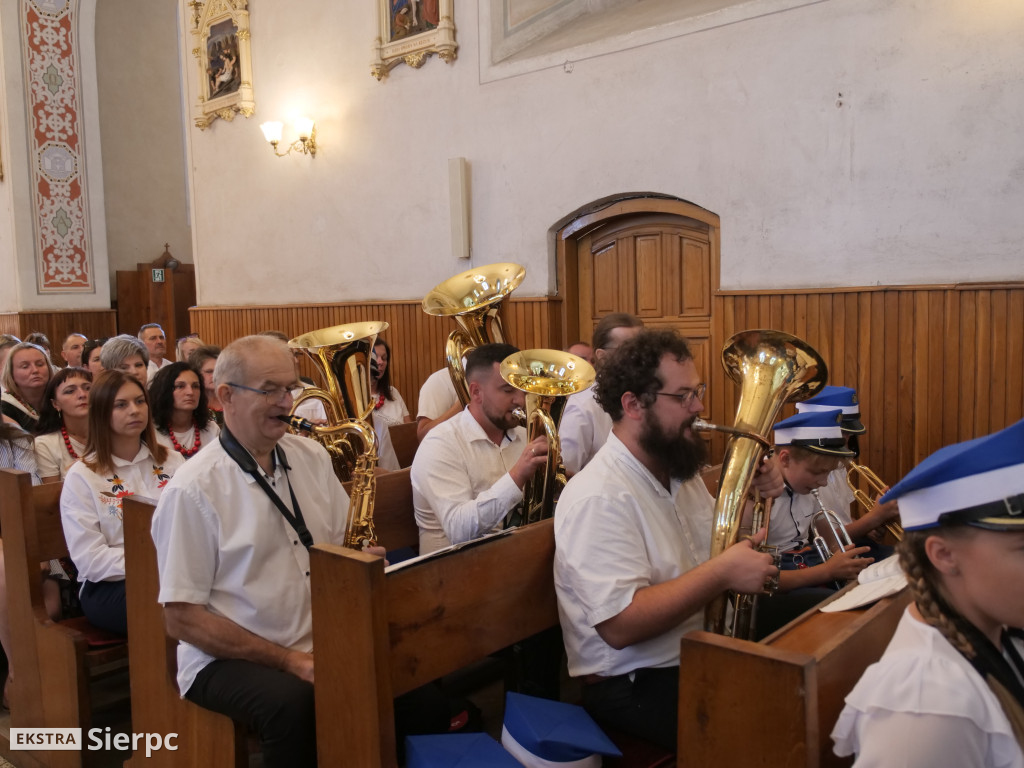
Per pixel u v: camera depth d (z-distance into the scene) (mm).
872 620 1728
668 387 2178
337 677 1973
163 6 11984
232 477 2357
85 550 3146
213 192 8742
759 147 5086
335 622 1963
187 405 4082
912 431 4656
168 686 2559
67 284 10531
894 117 4586
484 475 3133
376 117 7172
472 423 3168
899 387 4680
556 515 2217
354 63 7266
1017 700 1203
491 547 2297
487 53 6352
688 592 1949
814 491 3100
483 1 6328
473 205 6582
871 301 4734
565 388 2801
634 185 5648
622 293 6051
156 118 11961
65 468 3869
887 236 4676
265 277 8328
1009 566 1144
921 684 1185
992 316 4336
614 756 2119
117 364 5207
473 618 2232
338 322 7621
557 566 2291
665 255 5809
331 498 2658
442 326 6871
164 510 2281
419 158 6902
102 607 3137
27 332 10125
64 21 10336
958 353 4465
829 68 4781
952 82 4391
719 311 5316
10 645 3242
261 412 2367
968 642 1216
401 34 6867
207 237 8891
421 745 1967
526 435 3277
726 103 5188
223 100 8375
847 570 2576
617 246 6051
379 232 7277
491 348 3150
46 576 3430
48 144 10305
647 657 2158
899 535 3252
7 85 9922
